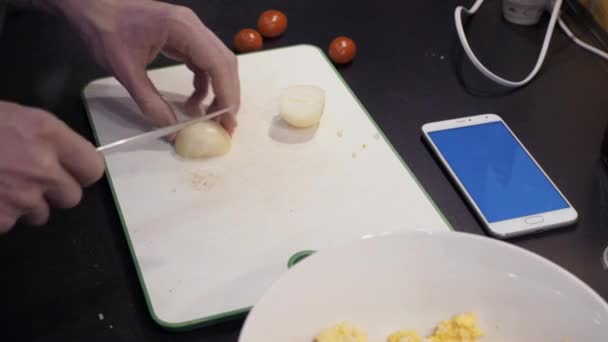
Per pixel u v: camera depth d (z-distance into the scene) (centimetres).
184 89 81
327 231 66
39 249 64
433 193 71
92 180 59
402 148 77
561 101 84
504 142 76
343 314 55
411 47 92
